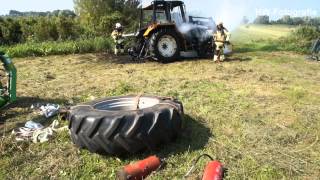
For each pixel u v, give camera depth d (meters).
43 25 20.28
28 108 7.05
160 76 9.92
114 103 5.86
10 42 20.08
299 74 10.23
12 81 6.67
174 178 4.29
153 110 4.90
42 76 10.34
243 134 5.50
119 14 21.44
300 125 5.90
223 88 8.32
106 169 4.59
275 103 7.13
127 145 4.67
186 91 8.05
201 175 4.32
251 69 10.69
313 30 17.45
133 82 9.20
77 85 9.05
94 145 4.78
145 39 12.87
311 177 4.31
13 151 5.11
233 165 4.56
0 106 6.54
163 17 12.90
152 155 4.84
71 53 15.86
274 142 5.24
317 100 7.41
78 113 4.94
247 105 6.94
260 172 4.40
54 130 5.68
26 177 4.44
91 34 20.67
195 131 5.62
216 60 12.23
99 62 12.99
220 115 6.37
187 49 13.02
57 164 4.71
